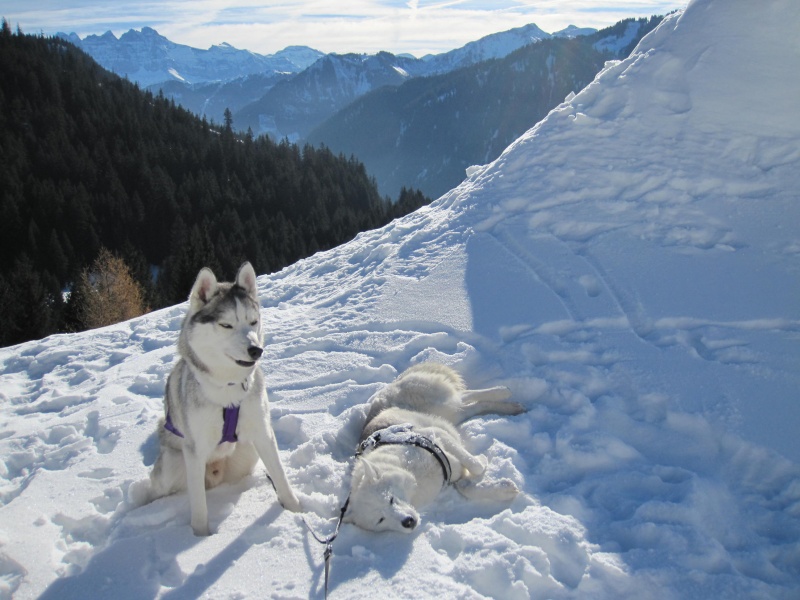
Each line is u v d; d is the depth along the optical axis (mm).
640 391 5195
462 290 7277
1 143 84875
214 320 4020
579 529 3889
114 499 4852
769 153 7172
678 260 6531
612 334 5934
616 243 7031
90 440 5836
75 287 37906
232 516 4473
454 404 5410
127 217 77500
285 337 7672
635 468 4453
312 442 5336
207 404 4176
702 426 4738
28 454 5758
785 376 4945
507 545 3758
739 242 6500
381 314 7449
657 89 8453
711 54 8258
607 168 7965
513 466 4582
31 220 66250
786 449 4371
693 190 7246
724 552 3623
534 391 5594
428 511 4434
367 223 79562
